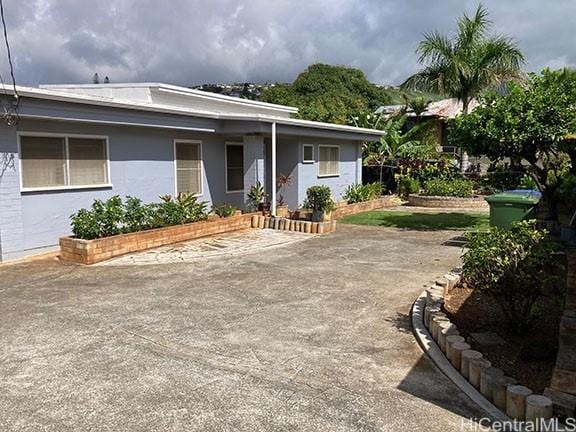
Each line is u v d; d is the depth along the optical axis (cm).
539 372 407
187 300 634
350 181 1853
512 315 492
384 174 2144
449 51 1945
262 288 691
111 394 382
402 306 610
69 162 973
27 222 909
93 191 1026
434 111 2616
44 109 864
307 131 1467
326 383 402
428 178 2028
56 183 955
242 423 341
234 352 465
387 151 2136
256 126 1259
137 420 345
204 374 417
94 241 855
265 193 1361
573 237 840
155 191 1180
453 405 367
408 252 957
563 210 1079
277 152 1551
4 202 861
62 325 540
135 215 984
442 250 978
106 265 840
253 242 1062
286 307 604
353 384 400
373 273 781
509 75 1909
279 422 343
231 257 907
